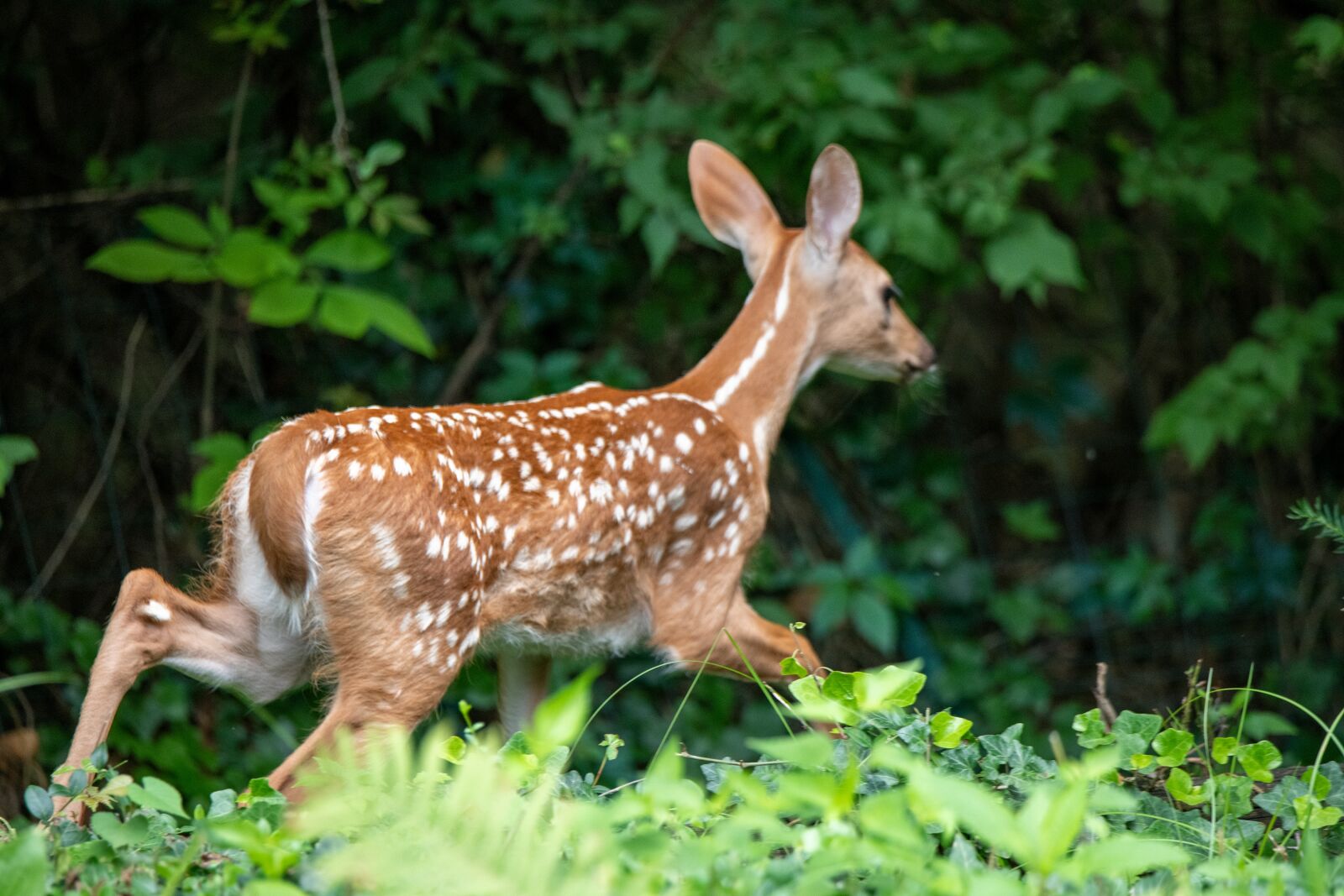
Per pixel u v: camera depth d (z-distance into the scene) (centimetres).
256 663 659
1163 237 1422
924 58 1192
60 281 1108
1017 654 1346
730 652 809
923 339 944
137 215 1101
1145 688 1348
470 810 397
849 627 1259
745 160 1162
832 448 1303
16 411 1114
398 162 1191
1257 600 1354
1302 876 433
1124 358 1486
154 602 630
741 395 848
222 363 1142
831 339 902
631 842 379
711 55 1245
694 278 1246
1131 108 1346
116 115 1183
